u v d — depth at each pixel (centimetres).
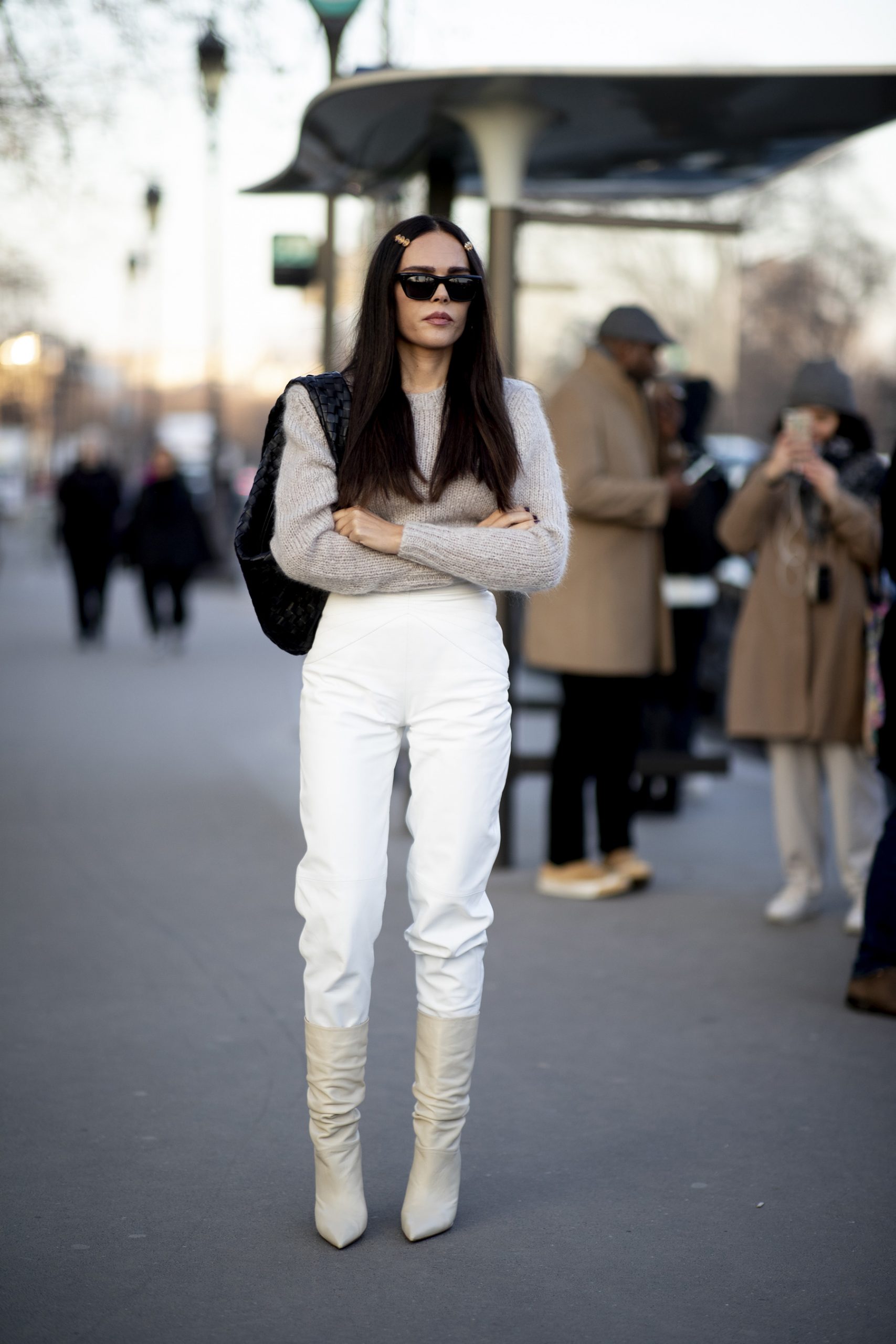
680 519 1112
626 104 960
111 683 2014
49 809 1188
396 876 989
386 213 1633
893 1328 445
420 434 480
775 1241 500
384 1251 487
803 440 837
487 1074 646
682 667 1122
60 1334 433
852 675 858
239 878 981
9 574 4422
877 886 731
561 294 1177
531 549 474
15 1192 525
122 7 1270
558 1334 438
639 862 973
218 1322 441
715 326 1191
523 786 1371
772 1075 650
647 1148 573
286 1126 584
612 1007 736
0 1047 665
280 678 2089
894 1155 571
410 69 911
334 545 464
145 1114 595
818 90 926
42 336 2634
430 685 480
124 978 766
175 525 2312
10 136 1335
